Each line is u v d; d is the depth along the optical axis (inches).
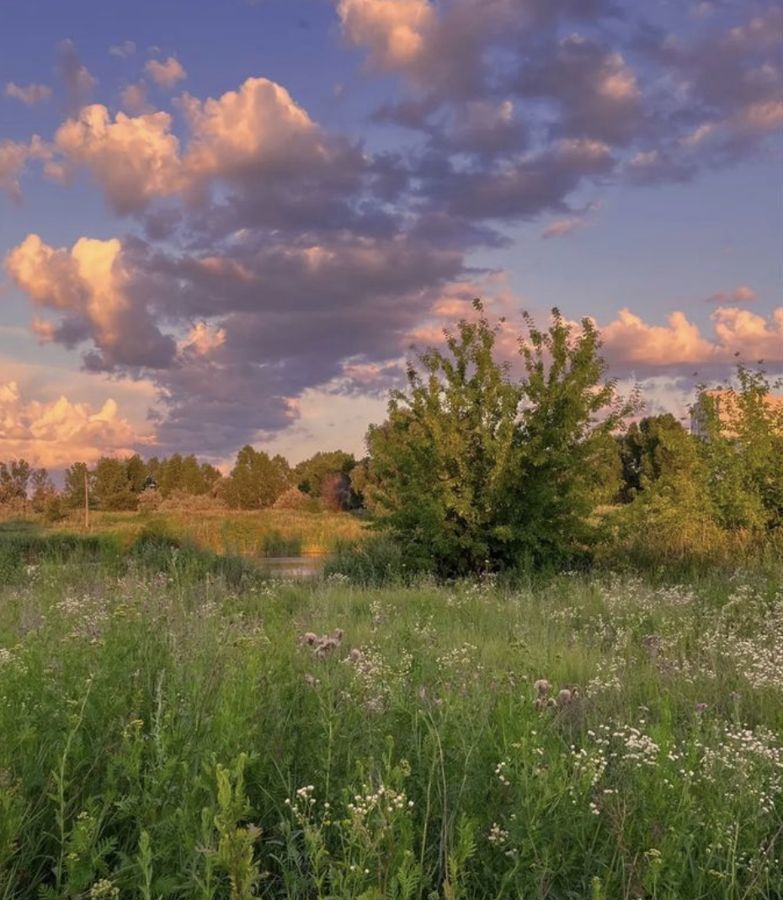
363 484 2578.7
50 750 161.6
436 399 812.0
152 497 3599.9
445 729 169.3
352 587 667.4
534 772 147.9
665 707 179.9
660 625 434.6
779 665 330.6
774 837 160.7
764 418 816.9
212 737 161.5
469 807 153.5
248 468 3597.4
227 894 134.3
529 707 175.3
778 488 798.5
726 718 267.3
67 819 151.3
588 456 807.7
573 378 784.9
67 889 127.0
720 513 800.9
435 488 787.4
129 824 151.7
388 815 133.6
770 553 717.3
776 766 196.1
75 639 234.7
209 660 221.0
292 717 186.7
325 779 164.6
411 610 486.0
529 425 793.6
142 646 221.0
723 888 148.7
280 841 151.0
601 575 707.4
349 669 223.5
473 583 705.6
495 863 146.3
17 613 353.7
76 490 3073.3
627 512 781.9
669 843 143.9
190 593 530.3
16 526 1496.1
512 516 771.4
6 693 177.0
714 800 167.0
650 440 2089.1
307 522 1930.4
